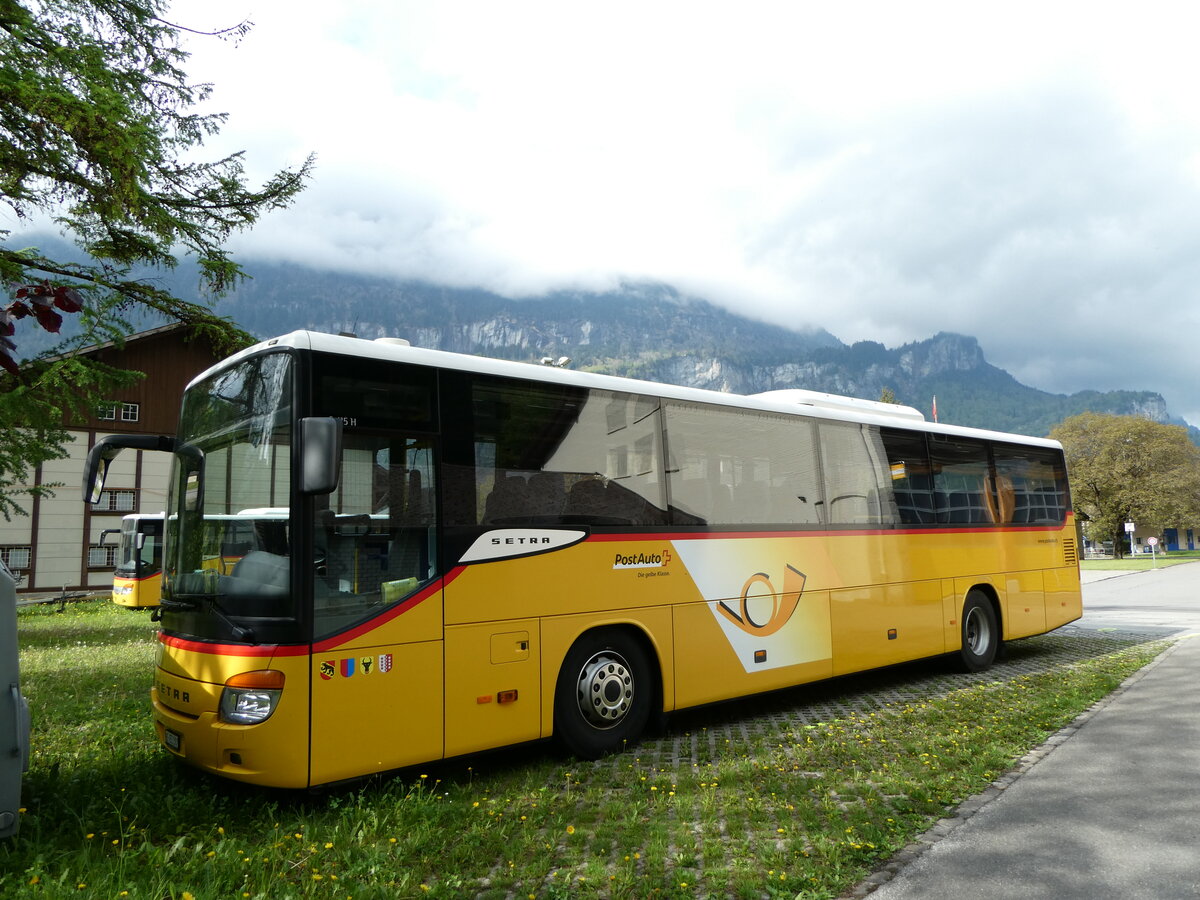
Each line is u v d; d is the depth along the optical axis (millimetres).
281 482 5293
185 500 6059
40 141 8062
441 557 5844
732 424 8211
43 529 27422
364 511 5496
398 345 5961
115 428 28328
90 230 9500
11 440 9570
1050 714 8133
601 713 6734
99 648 14109
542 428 6633
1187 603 23531
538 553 6426
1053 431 78250
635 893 4043
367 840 4680
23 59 7820
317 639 5164
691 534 7602
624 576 7016
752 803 5383
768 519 8375
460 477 6051
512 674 6164
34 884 3850
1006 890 4062
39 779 5848
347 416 5516
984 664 11266
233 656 5113
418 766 6441
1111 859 4449
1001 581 11711
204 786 5668
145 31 9281
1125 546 77938
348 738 5250
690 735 7504
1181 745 6863
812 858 4445
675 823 5086
